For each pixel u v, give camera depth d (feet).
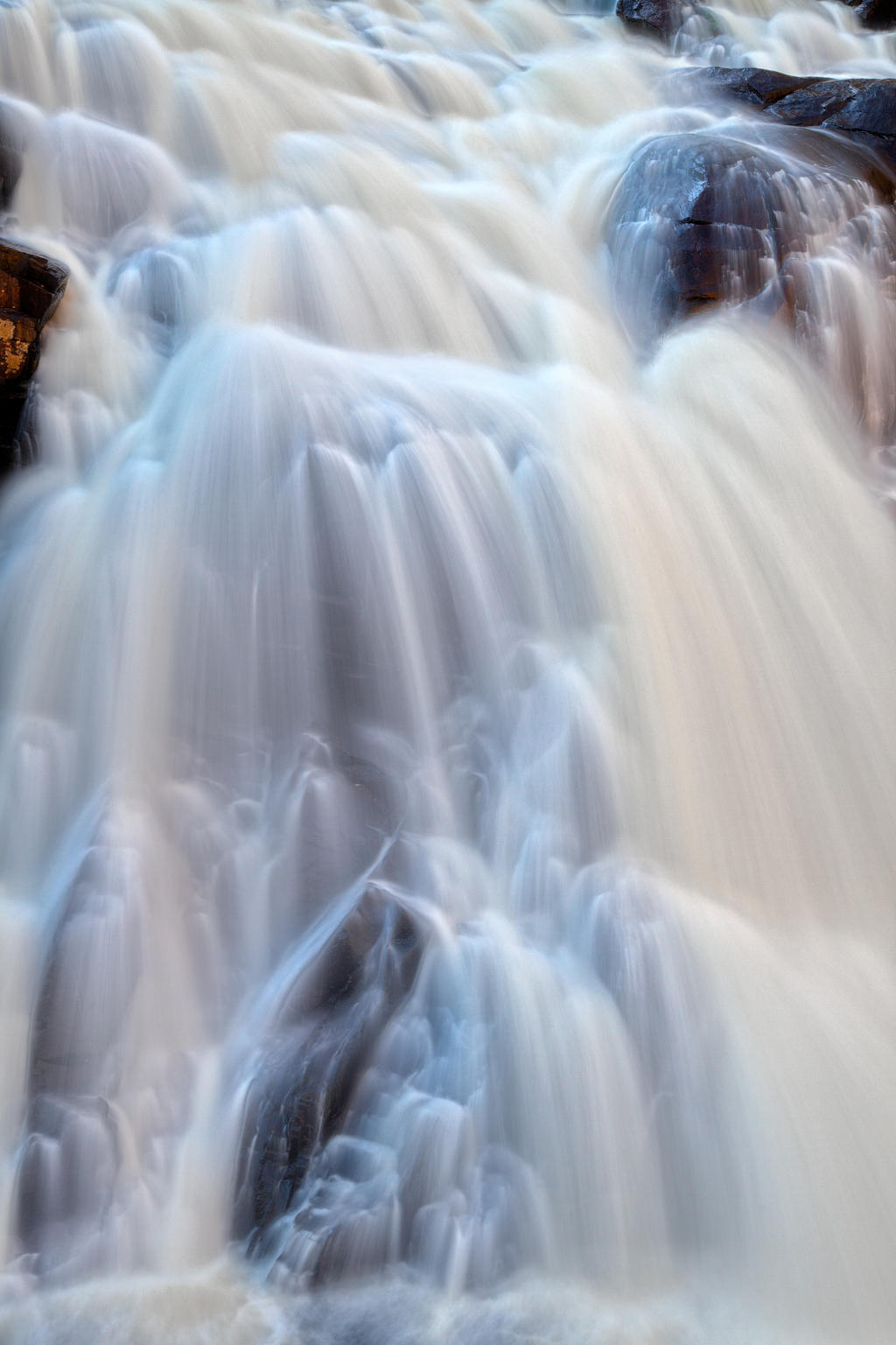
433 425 21.27
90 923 15.72
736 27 52.06
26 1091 14.90
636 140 36.24
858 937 19.43
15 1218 14.37
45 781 17.97
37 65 29.19
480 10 47.83
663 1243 14.73
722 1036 15.88
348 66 36.50
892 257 31.35
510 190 33.14
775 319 28.43
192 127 30.89
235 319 24.27
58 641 18.89
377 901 16.25
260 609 18.89
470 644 19.94
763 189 29.19
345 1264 14.06
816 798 20.68
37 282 21.86
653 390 26.73
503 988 15.78
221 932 16.90
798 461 25.93
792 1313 14.19
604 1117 15.02
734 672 21.13
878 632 23.59
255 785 18.10
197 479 19.75
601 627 20.54
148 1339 13.43
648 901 16.94
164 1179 14.94
